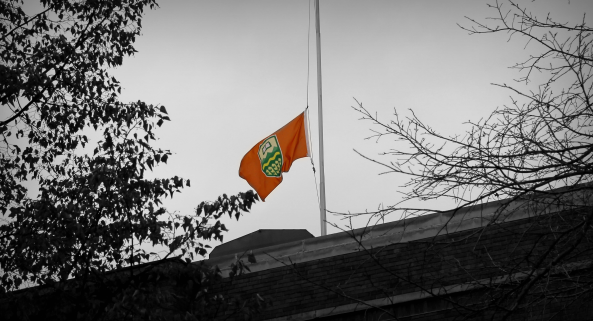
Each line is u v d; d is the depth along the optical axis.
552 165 7.38
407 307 12.22
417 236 12.73
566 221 8.55
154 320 11.28
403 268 12.52
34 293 11.48
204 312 11.81
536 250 11.20
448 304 11.86
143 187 12.34
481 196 7.59
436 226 12.65
